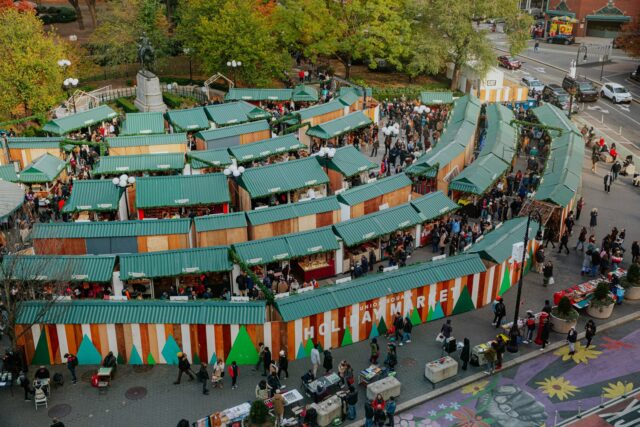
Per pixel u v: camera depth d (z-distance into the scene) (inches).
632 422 1242.0
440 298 1553.9
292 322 1378.0
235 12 3228.3
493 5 3213.6
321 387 1258.6
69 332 1360.7
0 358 1393.9
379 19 3430.1
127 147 2396.7
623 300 1674.5
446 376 1360.7
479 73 3280.0
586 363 1425.9
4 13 2962.6
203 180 1967.3
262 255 1630.2
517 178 2268.7
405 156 2464.3
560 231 1932.8
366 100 3046.3
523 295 1675.7
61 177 2247.8
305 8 3378.4
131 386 1333.7
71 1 4160.9
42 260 1515.7
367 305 1459.2
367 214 1868.8
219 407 1273.4
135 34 3472.0
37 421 1234.6
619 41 4001.0
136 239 1680.6
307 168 2084.2
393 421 1233.4
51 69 2839.6
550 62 4222.4
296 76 3639.3
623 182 2438.5
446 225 1932.8
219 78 3523.6
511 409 1284.4
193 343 1376.7
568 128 2524.6
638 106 3383.4
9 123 2566.4
